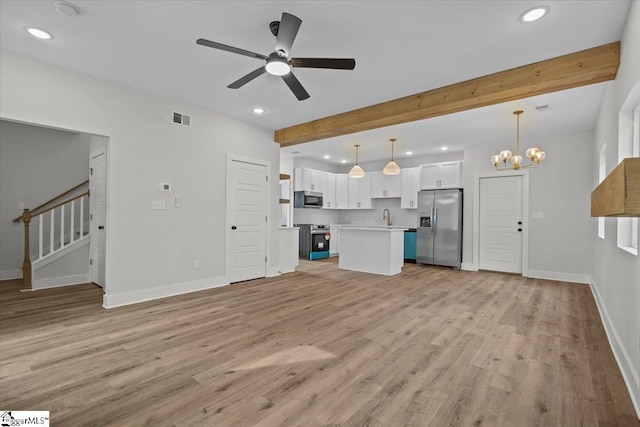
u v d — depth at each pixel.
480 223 6.36
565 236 5.42
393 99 4.07
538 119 4.71
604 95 3.66
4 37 2.73
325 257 8.39
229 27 2.58
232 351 2.53
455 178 6.82
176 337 2.79
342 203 8.97
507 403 1.86
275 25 2.51
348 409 1.79
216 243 4.72
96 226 4.77
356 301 4.00
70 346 2.59
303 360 2.39
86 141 5.99
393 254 5.88
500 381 2.11
